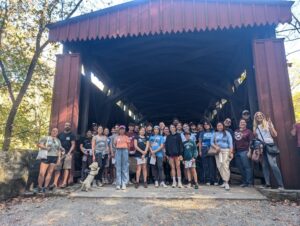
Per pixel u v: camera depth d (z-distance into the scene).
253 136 5.56
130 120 14.45
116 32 6.48
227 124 5.99
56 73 6.66
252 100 7.02
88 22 6.64
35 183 5.81
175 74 10.45
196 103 14.91
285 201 4.56
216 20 6.22
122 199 4.71
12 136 12.70
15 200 4.82
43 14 10.95
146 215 3.89
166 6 6.48
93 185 5.79
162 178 5.77
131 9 6.58
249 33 7.01
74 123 6.31
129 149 6.19
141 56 8.78
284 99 5.70
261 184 5.80
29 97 12.77
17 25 10.70
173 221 3.67
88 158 6.05
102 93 9.72
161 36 7.63
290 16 6.01
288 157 5.36
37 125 14.60
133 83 10.26
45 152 5.29
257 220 3.69
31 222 3.70
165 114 17.50
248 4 6.19
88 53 7.81
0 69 11.39
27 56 11.77
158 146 5.88
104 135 6.23
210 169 6.11
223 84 10.86
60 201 4.68
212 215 3.89
